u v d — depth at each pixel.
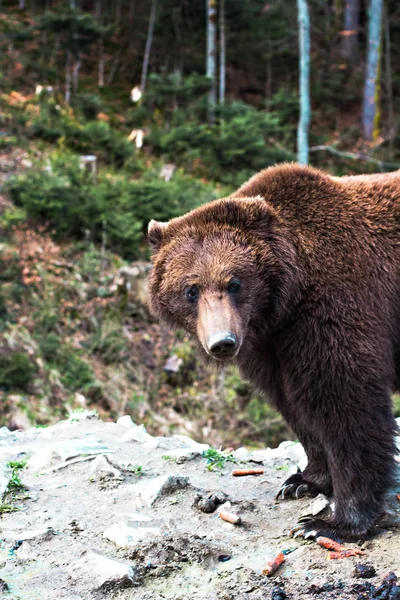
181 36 31.12
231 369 13.27
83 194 16.59
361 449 4.35
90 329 13.91
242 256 4.46
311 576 4.00
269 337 4.73
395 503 4.80
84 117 24.00
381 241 4.70
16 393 11.77
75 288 14.49
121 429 6.81
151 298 5.00
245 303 4.45
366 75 30.33
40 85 24.39
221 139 22.25
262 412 12.53
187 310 4.63
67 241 15.87
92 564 4.11
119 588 3.93
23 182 16.42
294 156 22.48
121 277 14.73
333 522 4.50
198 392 13.22
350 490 4.40
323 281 4.50
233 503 5.07
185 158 22.23
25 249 14.88
